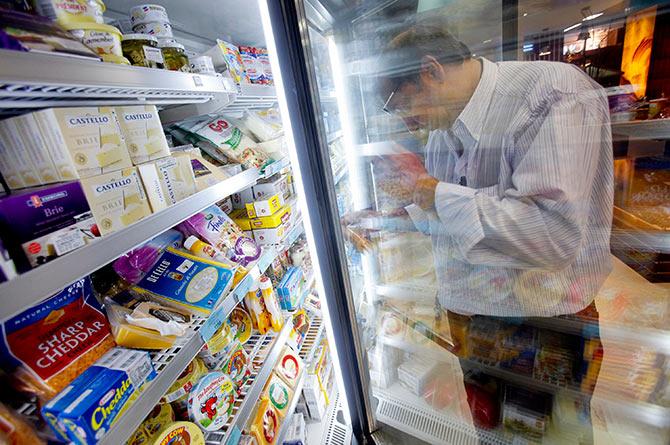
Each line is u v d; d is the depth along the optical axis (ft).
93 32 1.95
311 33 3.77
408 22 3.68
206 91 2.81
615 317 3.19
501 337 3.90
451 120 3.37
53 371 1.85
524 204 2.84
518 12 3.17
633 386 3.20
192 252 3.25
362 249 4.54
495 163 3.18
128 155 2.22
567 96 2.57
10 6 1.54
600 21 2.65
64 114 1.77
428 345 4.54
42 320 1.97
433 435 4.24
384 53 3.36
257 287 4.11
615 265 3.14
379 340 4.86
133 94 2.37
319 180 2.67
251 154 3.84
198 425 2.84
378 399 4.70
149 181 2.33
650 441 3.17
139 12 2.68
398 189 4.27
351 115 4.22
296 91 2.40
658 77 2.37
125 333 2.22
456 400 4.58
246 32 4.72
